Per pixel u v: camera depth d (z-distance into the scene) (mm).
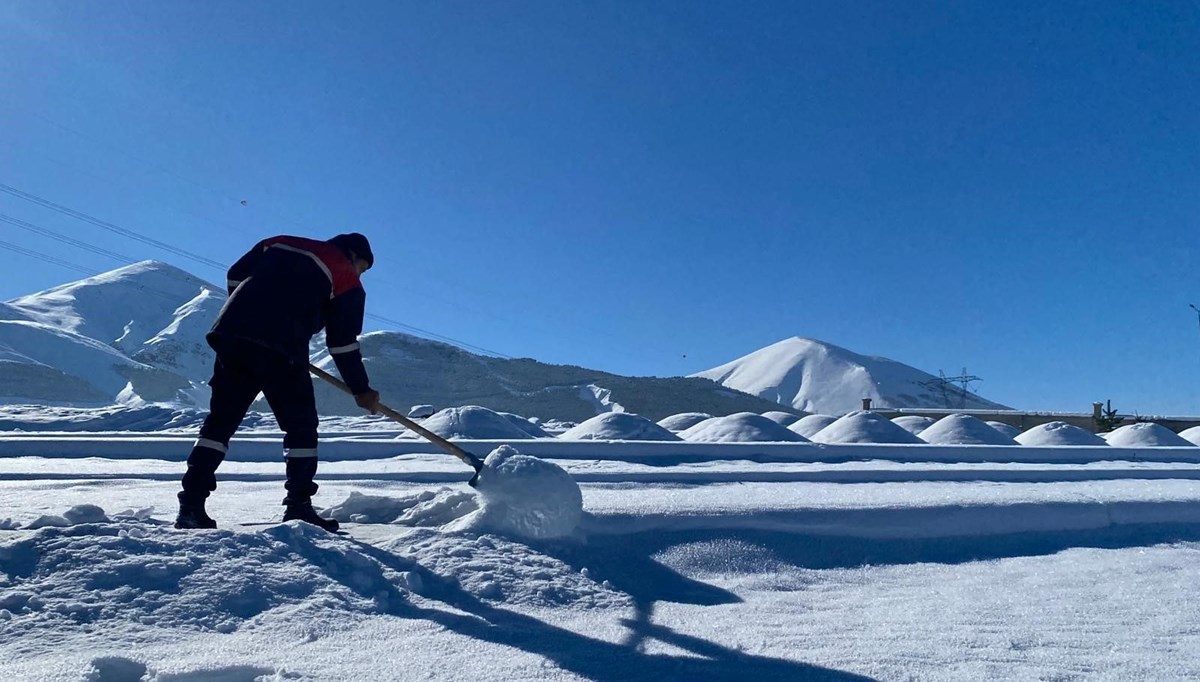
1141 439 18453
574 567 3748
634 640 2893
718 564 4109
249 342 3789
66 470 7727
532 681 2398
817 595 3816
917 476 7883
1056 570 4547
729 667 2627
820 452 10344
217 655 2488
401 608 3078
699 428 14641
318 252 4004
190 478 3746
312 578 3105
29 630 2547
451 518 4426
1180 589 4105
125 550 3029
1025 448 11602
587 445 9781
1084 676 2641
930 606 3609
